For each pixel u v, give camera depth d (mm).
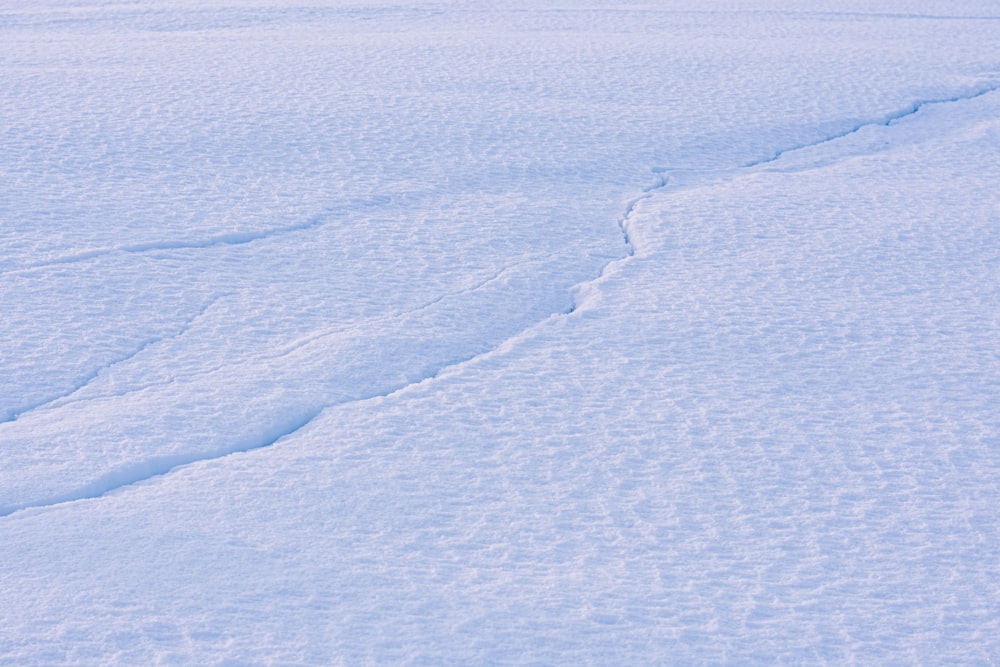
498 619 4062
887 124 11461
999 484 5062
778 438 5426
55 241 7520
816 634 4055
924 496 4965
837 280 7383
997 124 11359
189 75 12109
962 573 4430
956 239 8117
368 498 4809
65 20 16125
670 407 5703
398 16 17203
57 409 5523
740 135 10812
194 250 7566
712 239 8086
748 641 4008
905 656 3953
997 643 4023
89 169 8906
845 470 5164
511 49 14320
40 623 3891
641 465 5164
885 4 19625
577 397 5789
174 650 3801
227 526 4539
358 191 8836
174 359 6109
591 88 12320
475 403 5691
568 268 7598
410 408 5625
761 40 15711
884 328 6672
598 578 4340
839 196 9117
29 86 11227
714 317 6766
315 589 4176
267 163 9352
